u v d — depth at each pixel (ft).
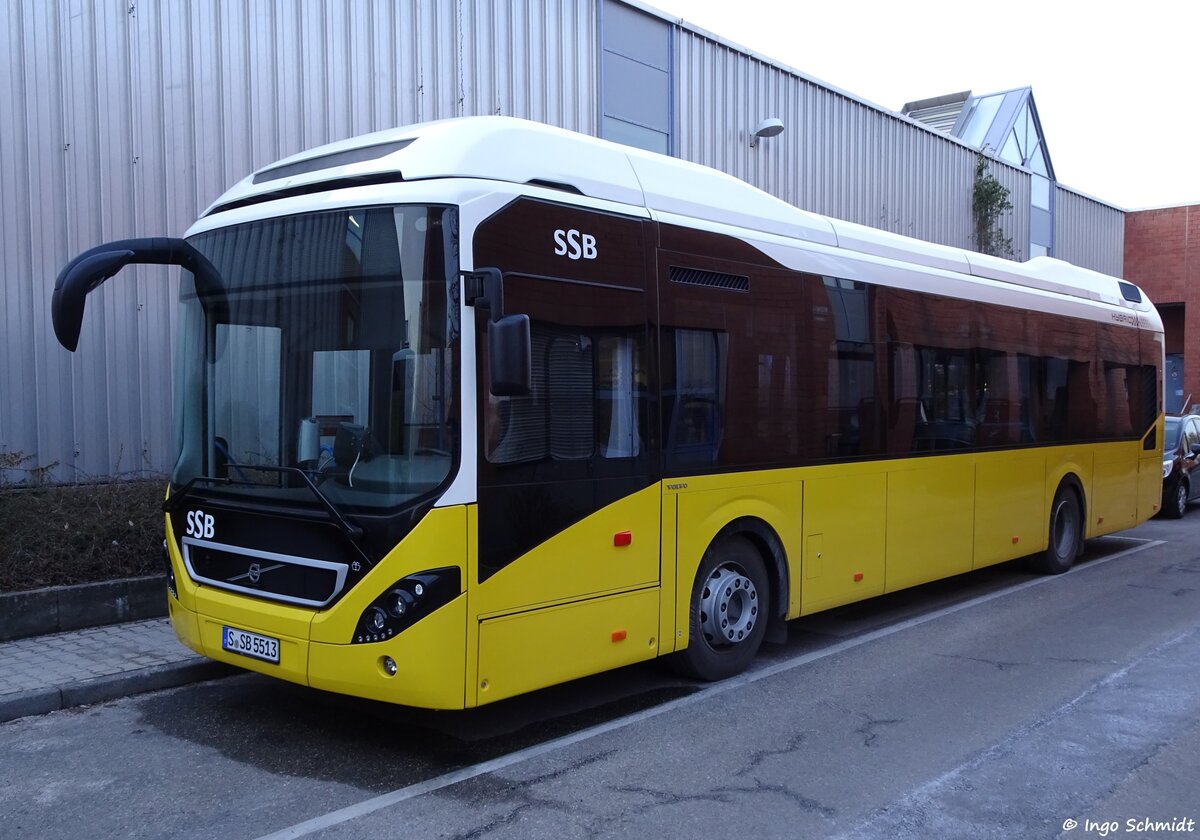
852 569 24.07
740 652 21.31
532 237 16.40
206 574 17.30
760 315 21.40
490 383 15.12
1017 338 31.42
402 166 15.93
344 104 34.09
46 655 21.24
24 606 22.49
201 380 17.66
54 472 28.19
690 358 19.57
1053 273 35.06
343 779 15.56
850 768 16.17
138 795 14.90
